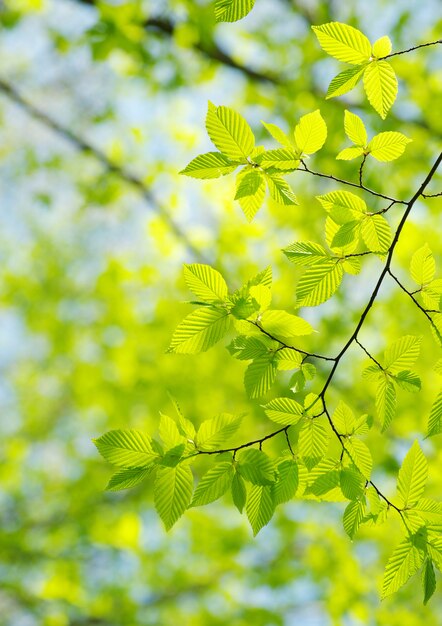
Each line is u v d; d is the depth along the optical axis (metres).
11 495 6.55
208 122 1.92
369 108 5.57
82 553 6.13
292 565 6.31
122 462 2.00
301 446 2.15
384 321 5.93
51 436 7.73
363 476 2.15
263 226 6.13
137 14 5.53
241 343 2.09
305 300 2.11
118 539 5.47
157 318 6.27
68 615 5.80
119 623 5.96
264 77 6.21
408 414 5.52
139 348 6.26
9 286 7.19
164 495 2.02
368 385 5.70
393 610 5.53
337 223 2.05
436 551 2.05
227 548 6.18
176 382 6.07
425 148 5.66
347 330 5.88
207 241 6.40
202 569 6.70
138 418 6.35
